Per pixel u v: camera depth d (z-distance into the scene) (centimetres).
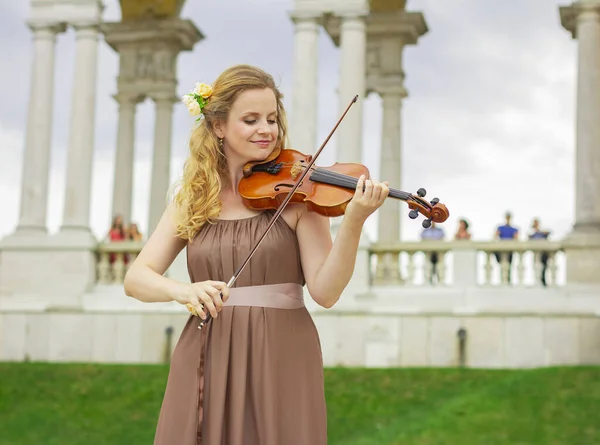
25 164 2950
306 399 454
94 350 2645
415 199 429
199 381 452
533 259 2580
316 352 466
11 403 2088
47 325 2684
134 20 3453
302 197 453
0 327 2708
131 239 3023
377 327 2453
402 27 3262
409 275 2664
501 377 2073
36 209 2922
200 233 469
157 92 3447
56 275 2839
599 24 2652
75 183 2916
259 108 464
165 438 454
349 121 2770
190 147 475
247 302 458
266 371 450
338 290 445
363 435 1803
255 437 450
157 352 2605
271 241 459
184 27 3447
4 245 2870
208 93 470
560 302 2502
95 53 2994
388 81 3281
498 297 2550
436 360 2411
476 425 1803
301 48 2812
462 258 2612
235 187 475
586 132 2608
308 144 2775
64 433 1909
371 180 429
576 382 1977
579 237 2533
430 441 1733
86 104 2956
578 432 1741
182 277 2688
